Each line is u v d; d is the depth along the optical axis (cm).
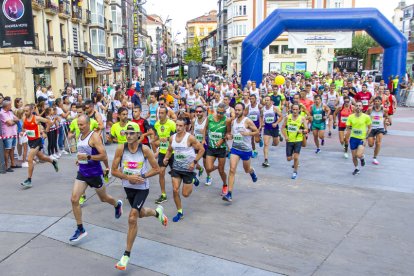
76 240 555
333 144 1288
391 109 1434
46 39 2564
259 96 1573
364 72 4534
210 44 9738
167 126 715
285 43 5550
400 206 703
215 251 533
